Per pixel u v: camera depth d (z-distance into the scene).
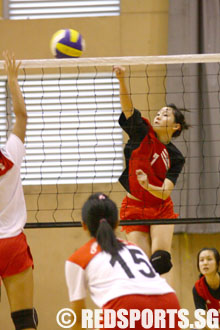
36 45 14.85
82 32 14.84
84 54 14.78
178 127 10.55
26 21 14.95
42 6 15.36
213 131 13.91
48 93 14.71
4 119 14.87
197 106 13.96
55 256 14.77
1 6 15.23
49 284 14.70
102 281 6.09
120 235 13.89
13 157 7.49
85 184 14.72
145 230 10.21
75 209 14.70
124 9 14.87
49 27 14.89
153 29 14.77
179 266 14.51
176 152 10.52
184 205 13.77
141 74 14.54
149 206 10.25
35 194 14.74
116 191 14.62
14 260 7.34
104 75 14.62
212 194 13.89
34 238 14.80
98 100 14.69
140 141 10.38
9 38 14.88
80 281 6.25
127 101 10.30
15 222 7.47
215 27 14.13
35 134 14.72
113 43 14.80
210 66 13.98
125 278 6.07
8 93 14.81
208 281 11.30
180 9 14.30
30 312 7.40
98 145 14.70
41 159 14.74
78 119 13.63
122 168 14.70
